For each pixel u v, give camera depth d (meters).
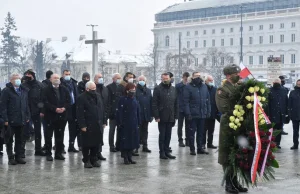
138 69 143.62
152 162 13.90
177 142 19.17
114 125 16.11
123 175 11.85
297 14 133.12
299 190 10.23
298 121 17.16
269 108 17.33
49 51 137.25
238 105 9.69
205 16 153.62
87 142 12.78
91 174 11.97
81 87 16.03
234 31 145.25
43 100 14.00
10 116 13.20
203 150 15.69
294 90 17.28
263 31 140.25
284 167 13.17
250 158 9.60
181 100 17.75
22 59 119.25
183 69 130.00
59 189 10.23
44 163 13.62
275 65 30.12
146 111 16.06
